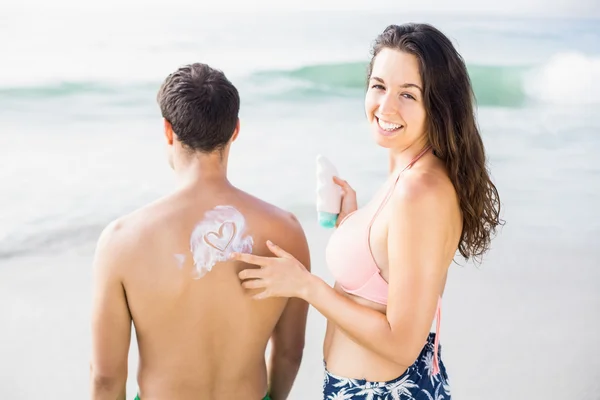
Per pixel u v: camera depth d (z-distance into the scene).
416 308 1.88
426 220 1.88
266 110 10.77
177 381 2.02
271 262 1.94
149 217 1.94
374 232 2.02
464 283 4.94
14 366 3.90
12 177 7.40
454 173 2.00
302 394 3.63
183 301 1.95
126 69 12.30
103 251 1.93
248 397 2.10
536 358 4.05
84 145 8.71
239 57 13.50
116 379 2.05
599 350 4.16
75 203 6.73
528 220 6.34
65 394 3.70
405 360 1.91
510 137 9.80
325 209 2.43
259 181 7.39
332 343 2.18
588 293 4.90
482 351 4.09
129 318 2.01
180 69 1.96
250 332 2.05
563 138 9.78
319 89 12.06
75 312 4.55
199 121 1.91
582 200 7.00
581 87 13.06
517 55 14.49
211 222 1.97
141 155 8.39
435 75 1.95
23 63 11.87
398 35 1.98
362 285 2.05
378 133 2.05
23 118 9.71
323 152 8.59
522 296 4.80
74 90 11.06
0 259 5.33
